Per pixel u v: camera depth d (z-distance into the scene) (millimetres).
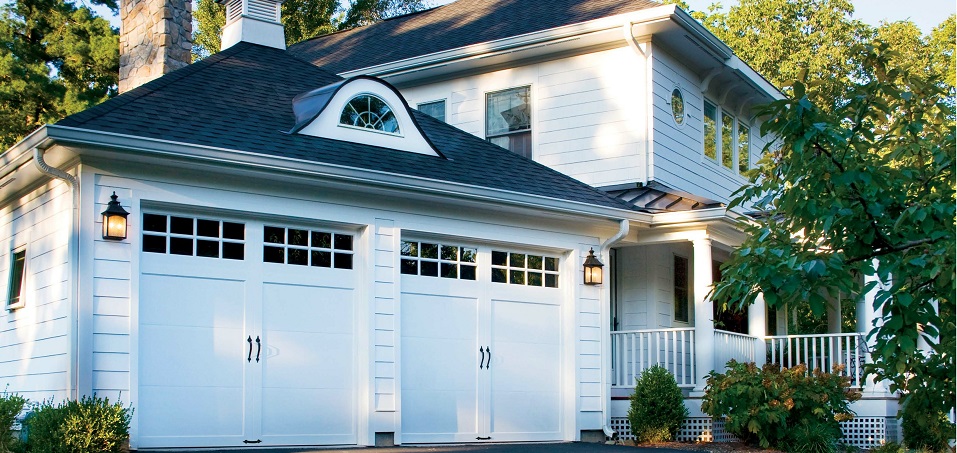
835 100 7312
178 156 9531
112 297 9359
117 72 28391
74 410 8516
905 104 7047
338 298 10883
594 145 15945
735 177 18625
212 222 10156
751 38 33781
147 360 9562
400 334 11203
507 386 12203
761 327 14750
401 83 17938
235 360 10078
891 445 11773
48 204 10133
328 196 10797
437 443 11414
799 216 6719
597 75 16062
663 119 15867
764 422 12125
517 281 12562
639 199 14758
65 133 8914
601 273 13102
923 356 7176
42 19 27922
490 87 17062
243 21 13719
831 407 12383
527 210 12266
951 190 6680
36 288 10172
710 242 13484
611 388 13992
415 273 11555
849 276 6441
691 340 13625
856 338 14016
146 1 14891
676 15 14953
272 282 10430
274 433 10219
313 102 11625
